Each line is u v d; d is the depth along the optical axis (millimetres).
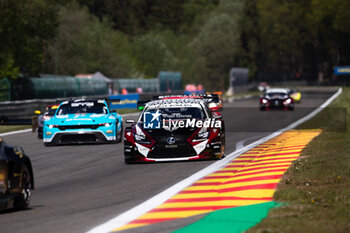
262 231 25594
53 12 190875
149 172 49719
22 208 35125
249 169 47938
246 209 31547
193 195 37125
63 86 167500
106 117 75438
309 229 25844
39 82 156875
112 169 52969
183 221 29250
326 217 28281
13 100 146375
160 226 28266
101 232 27391
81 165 56656
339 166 45562
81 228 28547
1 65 158500
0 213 34031
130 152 55219
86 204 36156
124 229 27891
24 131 102625
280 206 31734
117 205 35094
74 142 73688
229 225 27656
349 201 32188
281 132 87125
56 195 40406
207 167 50656
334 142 65312
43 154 66438
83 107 78562
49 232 27984
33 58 182375
